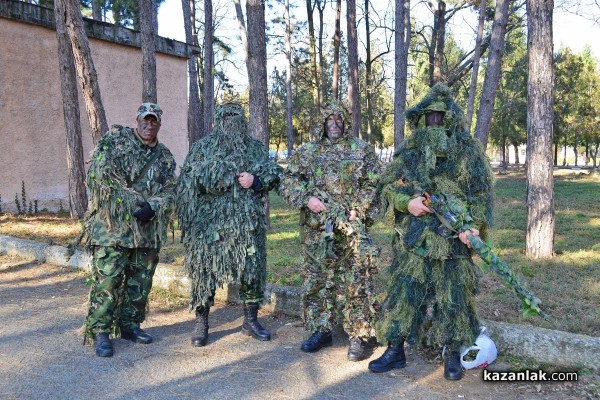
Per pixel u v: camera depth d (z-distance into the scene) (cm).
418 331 347
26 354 384
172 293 541
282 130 3775
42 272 636
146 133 381
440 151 334
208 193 389
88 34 1192
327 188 369
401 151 359
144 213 377
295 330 440
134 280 404
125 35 1284
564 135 3644
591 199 1521
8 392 322
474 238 322
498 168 3759
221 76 3409
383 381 342
